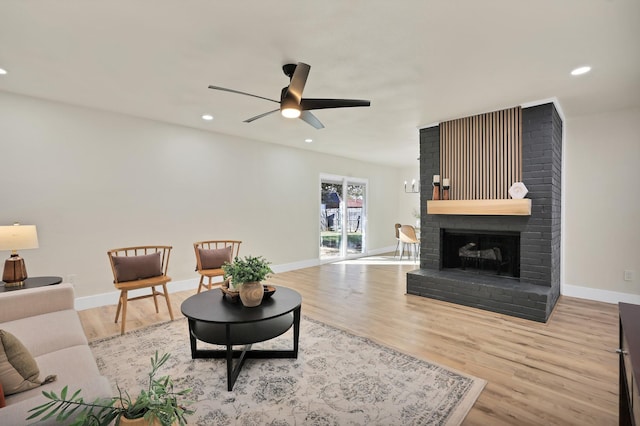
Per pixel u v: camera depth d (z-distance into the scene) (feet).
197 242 15.97
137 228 14.20
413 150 21.83
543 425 6.05
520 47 8.01
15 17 6.74
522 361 8.46
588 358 8.61
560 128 13.73
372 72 9.48
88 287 12.90
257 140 18.80
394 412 6.43
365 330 10.60
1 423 3.19
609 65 8.96
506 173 12.91
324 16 6.77
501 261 13.96
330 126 15.58
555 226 12.75
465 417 6.27
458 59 8.66
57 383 5.11
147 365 8.28
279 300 8.87
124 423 3.49
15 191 11.38
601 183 13.56
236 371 7.82
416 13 6.64
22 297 7.56
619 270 13.24
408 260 25.04
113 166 13.51
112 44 7.91
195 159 16.07
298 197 21.31
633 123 12.89
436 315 11.98
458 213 13.47
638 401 3.08
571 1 6.19
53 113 12.09
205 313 7.83
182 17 6.81
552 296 12.05
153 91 11.04
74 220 12.57
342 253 25.25
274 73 9.55
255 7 6.47
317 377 7.73
